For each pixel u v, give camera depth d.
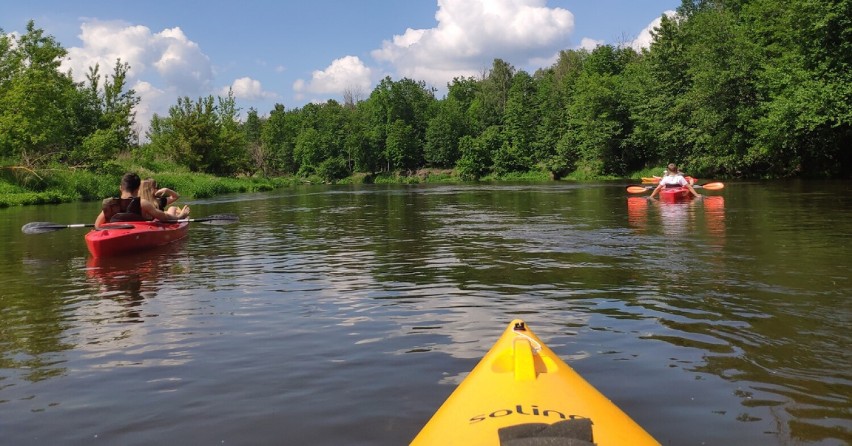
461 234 9.92
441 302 5.09
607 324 4.26
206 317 4.78
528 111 67.38
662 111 39.00
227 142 51.81
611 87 52.28
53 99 32.31
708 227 9.52
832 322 4.12
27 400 3.18
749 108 30.25
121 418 2.94
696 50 33.38
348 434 2.70
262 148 71.00
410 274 6.43
